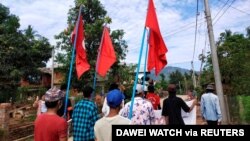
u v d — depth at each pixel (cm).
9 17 3362
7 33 3044
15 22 3231
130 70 2647
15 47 2919
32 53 3156
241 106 1348
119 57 2178
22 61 3034
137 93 625
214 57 1287
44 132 415
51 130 413
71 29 2006
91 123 591
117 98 425
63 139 416
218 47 2055
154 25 686
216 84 1269
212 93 997
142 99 572
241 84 1647
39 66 3372
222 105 1248
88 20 2106
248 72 1631
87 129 586
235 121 1455
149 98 894
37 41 3378
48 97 429
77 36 873
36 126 425
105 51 859
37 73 3216
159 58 703
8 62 2847
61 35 2030
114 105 423
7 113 1212
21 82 3017
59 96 435
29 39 3375
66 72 2095
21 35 3241
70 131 1296
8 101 2512
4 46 2845
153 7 693
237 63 1781
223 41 2389
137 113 552
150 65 710
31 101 2550
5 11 3347
